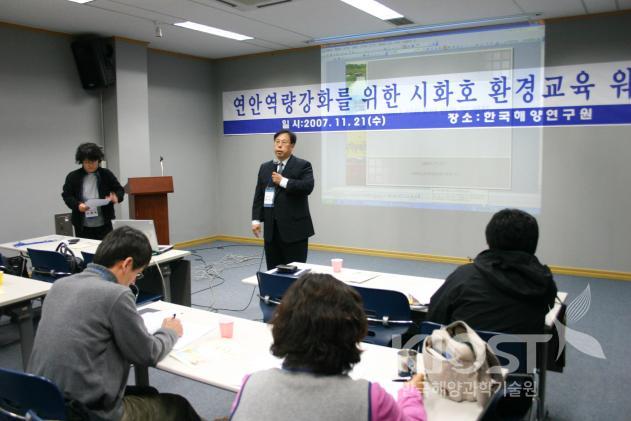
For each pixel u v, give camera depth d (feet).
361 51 20.59
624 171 16.65
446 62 18.97
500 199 18.60
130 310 5.24
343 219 21.98
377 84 20.45
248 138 24.06
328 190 22.17
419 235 20.31
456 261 19.62
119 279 5.63
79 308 5.11
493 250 5.98
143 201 16.85
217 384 5.19
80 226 14.37
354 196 21.57
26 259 11.85
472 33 18.35
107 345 5.19
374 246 21.34
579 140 17.17
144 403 5.74
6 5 14.84
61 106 18.51
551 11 16.16
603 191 17.03
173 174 23.03
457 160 19.21
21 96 17.25
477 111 18.62
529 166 17.99
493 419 4.96
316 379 3.27
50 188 18.29
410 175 20.20
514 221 5.85
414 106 19.77
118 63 19.26
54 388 4.53
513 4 15.29
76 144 19.07
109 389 5.15
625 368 10.33
